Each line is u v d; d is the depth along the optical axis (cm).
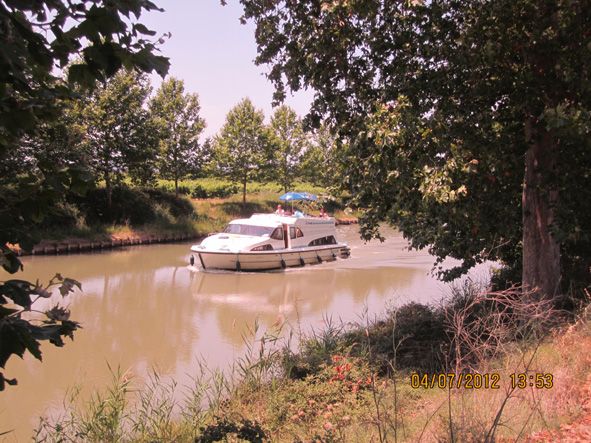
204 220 3616
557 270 932
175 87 3903
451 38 915
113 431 661
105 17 189
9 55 172
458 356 467
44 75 210
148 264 2345
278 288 1856
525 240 953
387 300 1599
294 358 888
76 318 1399
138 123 3212
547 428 446
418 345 871
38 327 189
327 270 2236
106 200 3195
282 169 4647
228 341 1195
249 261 2181
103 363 1048
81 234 2747
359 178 968
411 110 844
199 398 757
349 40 862
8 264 207
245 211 4262
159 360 1062
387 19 911
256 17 924
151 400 838
